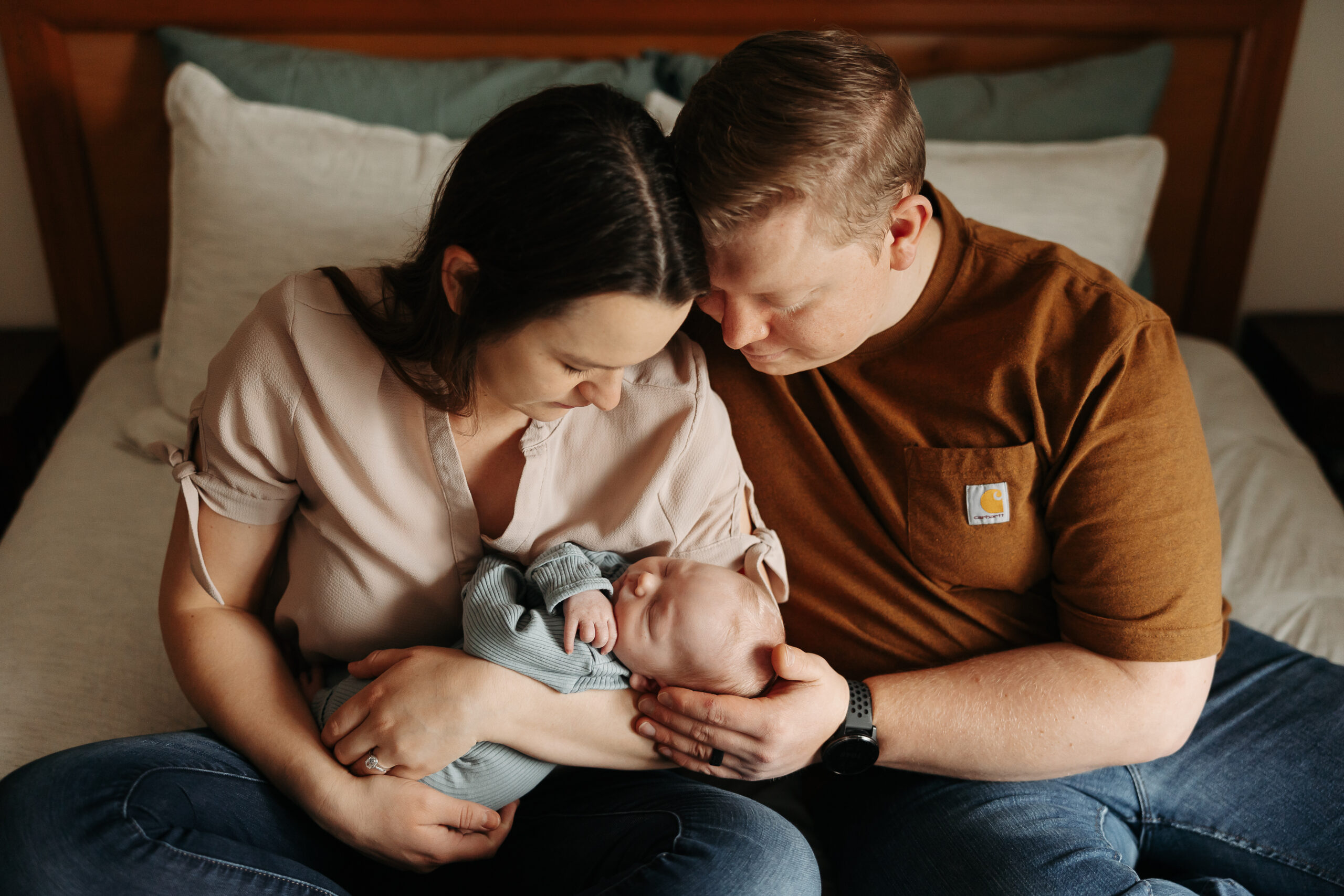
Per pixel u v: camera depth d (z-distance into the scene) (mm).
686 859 968
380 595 1104
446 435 1034
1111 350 1076
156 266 2102
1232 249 2193
